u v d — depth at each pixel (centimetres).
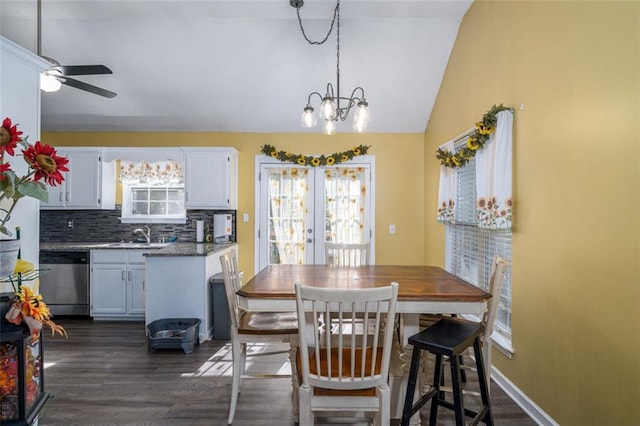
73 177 420
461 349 161
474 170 301
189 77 375
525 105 221
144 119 428
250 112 418
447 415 217
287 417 213
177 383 254
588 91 168
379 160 443
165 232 454
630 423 146
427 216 431
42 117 421
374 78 375
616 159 152
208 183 420
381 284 208
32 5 288
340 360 154
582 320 173
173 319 336
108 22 320
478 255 302
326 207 445
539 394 207
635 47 142
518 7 228
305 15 307
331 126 253
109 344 328
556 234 192
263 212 444
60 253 394
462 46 318
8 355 138
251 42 340
